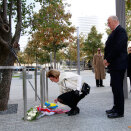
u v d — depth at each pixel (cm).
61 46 1984
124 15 495
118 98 322
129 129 266
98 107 405
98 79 784
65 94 341
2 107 404
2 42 386
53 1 462
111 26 331
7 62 407
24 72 313
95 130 265
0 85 405
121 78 323
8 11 512
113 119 315
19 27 433
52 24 476
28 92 694
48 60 3172
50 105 393
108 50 337
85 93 335
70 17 1421
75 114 350
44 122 310
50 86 863
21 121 320
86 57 2781
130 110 370
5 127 291
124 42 313
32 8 512
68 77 331
